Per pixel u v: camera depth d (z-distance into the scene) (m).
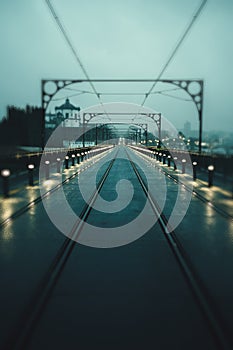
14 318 4.23
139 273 5.75
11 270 5.87
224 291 5.01
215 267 6.03
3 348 3.62
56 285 5.24
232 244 7.47
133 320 4.17
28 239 7.80
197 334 3.87
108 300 4.71
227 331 3.92
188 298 4.79
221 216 10.35
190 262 6.28
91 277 5.56
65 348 3.60
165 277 5.58
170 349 3.58
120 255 6.72
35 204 12.23
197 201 12.96
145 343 3.69
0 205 11.93
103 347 3.61
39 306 4.52
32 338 3.79
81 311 4.40
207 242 7.62
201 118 27.58
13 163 22.34
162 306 4.54
